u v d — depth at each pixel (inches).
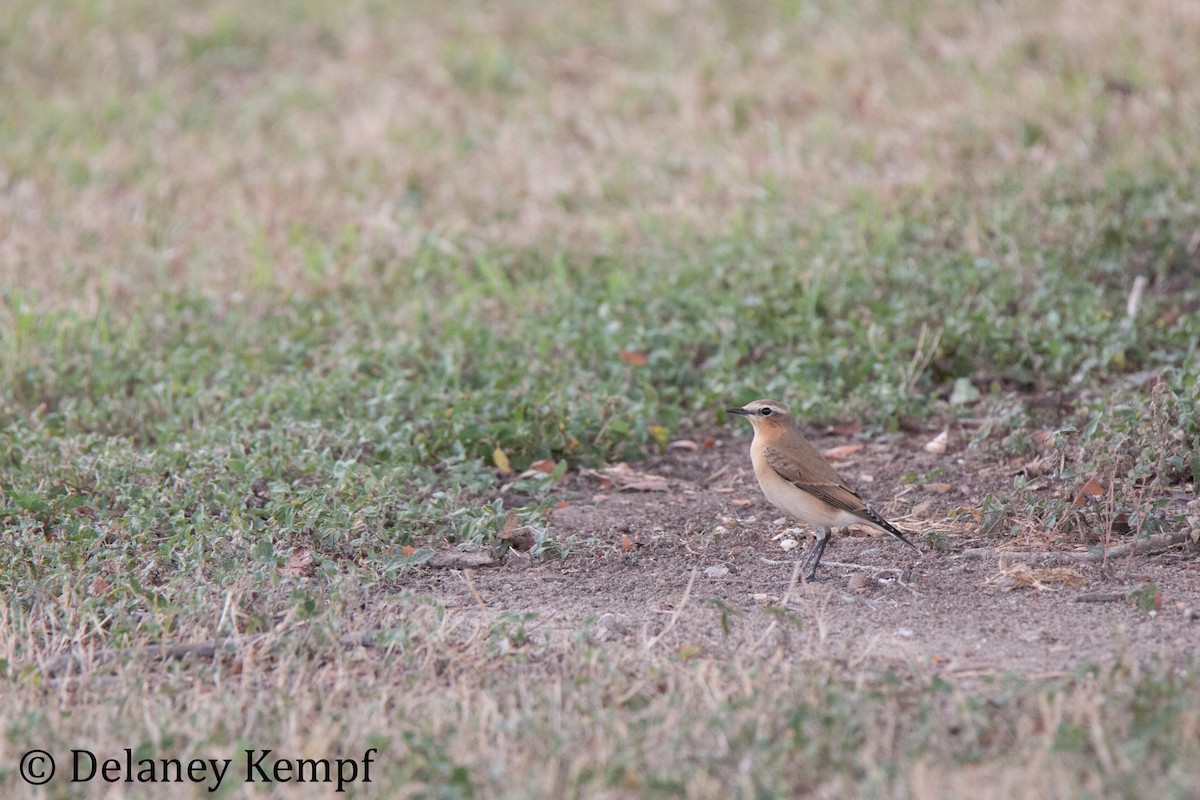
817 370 551.5
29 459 465.1
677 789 266.4
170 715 308.5
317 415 511.2
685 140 828.6
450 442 494.9
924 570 403.9
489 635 354.6
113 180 822.5
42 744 296.2
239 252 707.4
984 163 723.4
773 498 409.4
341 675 327.6
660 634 355.6
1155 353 533.6
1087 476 423.2
